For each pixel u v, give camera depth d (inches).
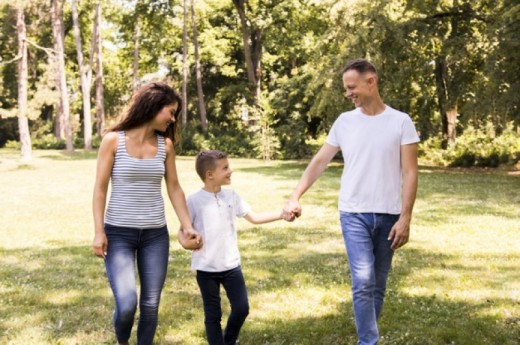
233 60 1660.9
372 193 157.6
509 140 1021.8
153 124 150.9
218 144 1449.3
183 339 182.9
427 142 1122.0
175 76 1758.1
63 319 205.2
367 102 159.3
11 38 1353.3
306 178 171.0
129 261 146.3
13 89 1873.8
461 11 889.5
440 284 244.5
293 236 374.9
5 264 303.6
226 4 1588.3
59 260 313.4
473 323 192.1
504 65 722.8
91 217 487.2
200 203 160.1
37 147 1937.7
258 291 237.6
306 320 199.2
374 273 157.0
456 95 891.4
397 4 868.0
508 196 570.3
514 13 689.6
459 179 760.3
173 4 1478.8
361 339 153.0
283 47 1364.4
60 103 2018.9
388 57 872.3
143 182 149.9
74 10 1577.3
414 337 179.6
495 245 330.3
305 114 1284.4
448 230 382.6
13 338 184.7
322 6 961.5
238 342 178.5
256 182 763.4
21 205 565.9
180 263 297.6
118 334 147.9
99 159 148.9
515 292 230.7
